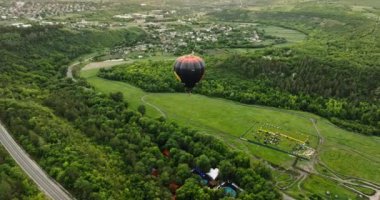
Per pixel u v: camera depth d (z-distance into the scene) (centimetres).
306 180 19438
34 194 15138
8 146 18400
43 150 17775
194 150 19950
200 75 19988
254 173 18250
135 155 18950
